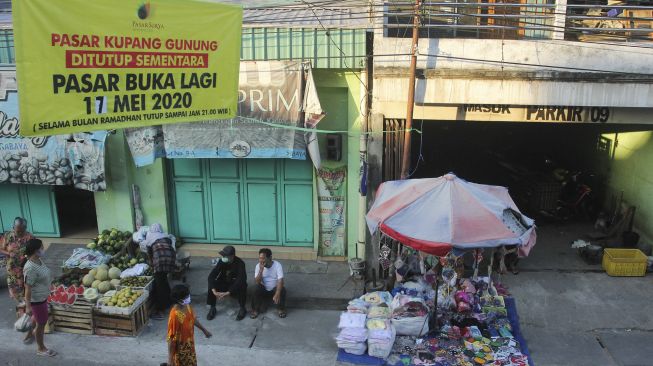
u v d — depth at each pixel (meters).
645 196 9.42
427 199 6.39
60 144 8.73
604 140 11.12
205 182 9.35
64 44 4.24
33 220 9.90
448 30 8.61
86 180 8.88
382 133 8.16
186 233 9.67
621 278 8.50
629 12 8.75
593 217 11.26
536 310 7.64
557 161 13.28
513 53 7.68
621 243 9.55
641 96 7.61
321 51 7.86
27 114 4.10
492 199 6.54
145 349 6.91
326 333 7.25
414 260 8.12
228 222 9.52
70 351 6.86
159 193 9.33
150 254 8.12
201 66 5.29
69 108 4.37
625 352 6.68
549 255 9.41
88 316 7.16
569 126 12.97
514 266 8.73
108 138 9.02
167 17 4.90
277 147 8.36
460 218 6.09
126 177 9.19
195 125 8.45
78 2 4.27
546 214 11.15
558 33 7.88
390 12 8.40
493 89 7.73
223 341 7.08
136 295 7.23
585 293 8.07
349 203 8.82
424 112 8.18
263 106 8.13
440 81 7.77
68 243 9.76
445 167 13.43
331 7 8.75
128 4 4.60
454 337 6.83
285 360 6.65
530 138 13.48
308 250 9.30
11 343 7.03
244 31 7.89
